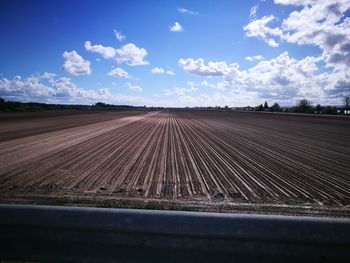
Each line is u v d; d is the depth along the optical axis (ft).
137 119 139.44
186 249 5.55
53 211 5.75
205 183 24.63
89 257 5.68
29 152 39.63
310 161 36.01
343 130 84.79
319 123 119.14
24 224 5.66
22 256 5.76
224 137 64.28
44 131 71.15
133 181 24.75
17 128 79.56
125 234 5.61
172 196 20.70
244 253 5.47
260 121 134.41
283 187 23.76
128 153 40.24
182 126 98.48
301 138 63.16
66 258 5.71
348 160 36.88
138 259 5.60
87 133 68.03
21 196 19.63
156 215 5.64
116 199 19.49
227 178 26.63
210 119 152.66
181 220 5.57
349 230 5.35
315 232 5.35
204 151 43.37
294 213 17.67
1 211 5.77
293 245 5.41
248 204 19.27
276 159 37.24
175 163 33.55
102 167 30.45
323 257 5.36
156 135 66.28
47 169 28.89
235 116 194.18
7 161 33.01
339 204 19.53
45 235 5.73
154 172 28.58
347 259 5.35
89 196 20.06
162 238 5.58
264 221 5.50
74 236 5.69
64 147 44.83
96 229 5.62
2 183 23.12
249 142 55.36
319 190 22.94
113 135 64.64
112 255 5.65
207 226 5.51
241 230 5.45
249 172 29.37
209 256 5.54
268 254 5.44
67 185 22.90
